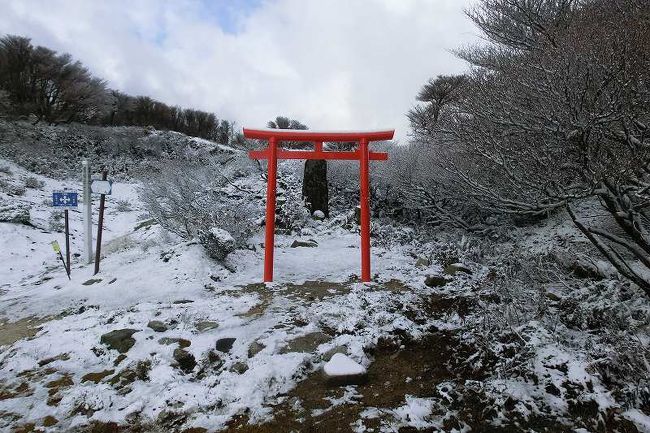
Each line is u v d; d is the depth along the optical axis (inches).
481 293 243.3
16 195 594.6
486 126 238.5
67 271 326.3
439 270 314.5
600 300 200.8
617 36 195.8
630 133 199.9
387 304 234.7
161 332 202.1
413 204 470.9
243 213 402.0
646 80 192.5
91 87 1109.1
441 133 325.1
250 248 376.8
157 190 429.4
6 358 189.6
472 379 159.6
